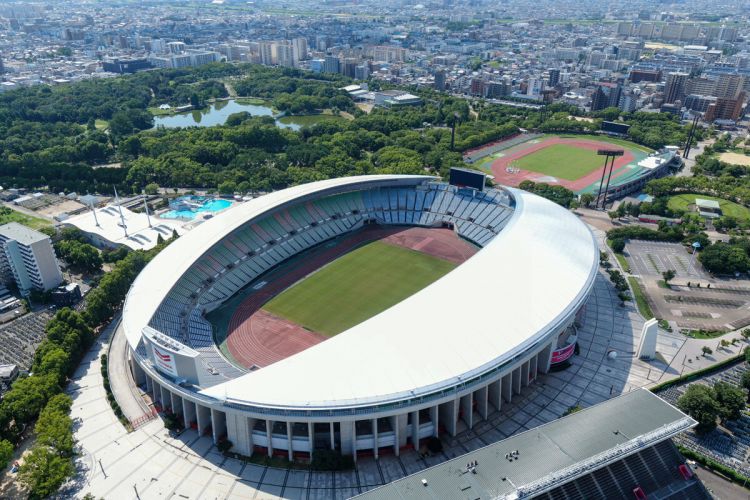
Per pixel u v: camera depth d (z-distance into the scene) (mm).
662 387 140375
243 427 116750
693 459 118000
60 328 152625
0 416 122188
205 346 152250
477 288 144250
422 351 122125
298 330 164625
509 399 134125
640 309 178625
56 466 110188
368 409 111312
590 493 101688
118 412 131625
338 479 113562
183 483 112750
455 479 98750
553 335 135750
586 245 174750
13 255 185500
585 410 116750
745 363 152250
